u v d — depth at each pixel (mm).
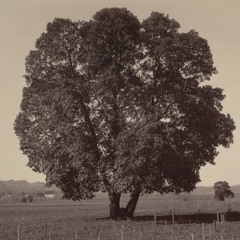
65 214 73438
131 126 45812
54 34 49406
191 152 49531
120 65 49625
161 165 45188
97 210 87062
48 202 155750
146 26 50531
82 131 47750
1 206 112562
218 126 51500
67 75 50688
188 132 49781
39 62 50594
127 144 44125
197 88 51562
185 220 52062
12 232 44500
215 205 85500
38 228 46906
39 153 48812
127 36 48312
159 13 50781
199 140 49344
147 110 47719
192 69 51281
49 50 49719
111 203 52562
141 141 43250
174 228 42906
